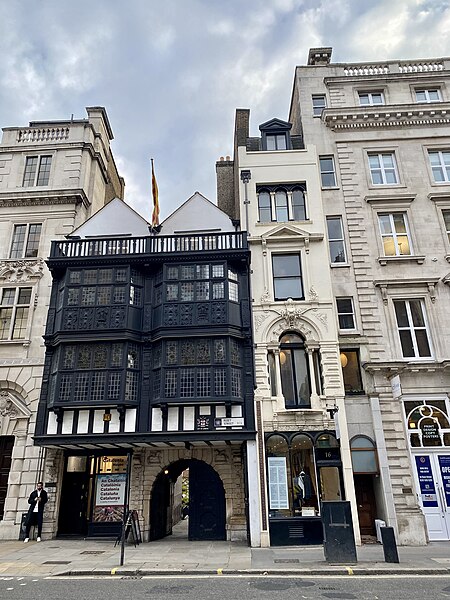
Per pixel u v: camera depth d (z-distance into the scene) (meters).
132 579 9.71
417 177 19.64
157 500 16.92
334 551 10.85
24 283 19.28
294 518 14.46
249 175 19.17
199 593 8.30
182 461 18.83
